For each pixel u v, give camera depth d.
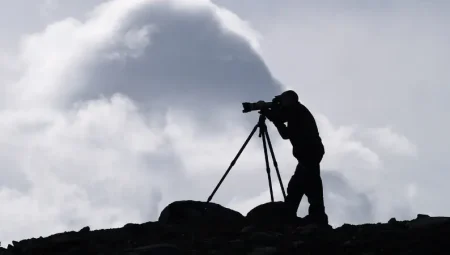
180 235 33.50
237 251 30.14
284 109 39.50
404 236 30.38
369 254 28.33
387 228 32.97
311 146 39.19
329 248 29.45
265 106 39.75
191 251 30.09
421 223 33.22
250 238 32.06
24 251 31.89
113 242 32.22
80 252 30.52
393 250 28.50
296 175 39.56
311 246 29.88
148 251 29.03
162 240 32.50
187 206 38.16
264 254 29.33
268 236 32.12
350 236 31.50
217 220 37.44
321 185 39.44
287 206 37.97
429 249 28.02
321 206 39.12
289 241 31.47
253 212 37.69
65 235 34.28
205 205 38.38
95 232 34.72
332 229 33.91
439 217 33.50
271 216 37.38
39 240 34.00
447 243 28.45
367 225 34.34
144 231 34.25
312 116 40.03
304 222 38.09
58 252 31.36
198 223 37.00
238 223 37.03
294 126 39.62
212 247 30.95
